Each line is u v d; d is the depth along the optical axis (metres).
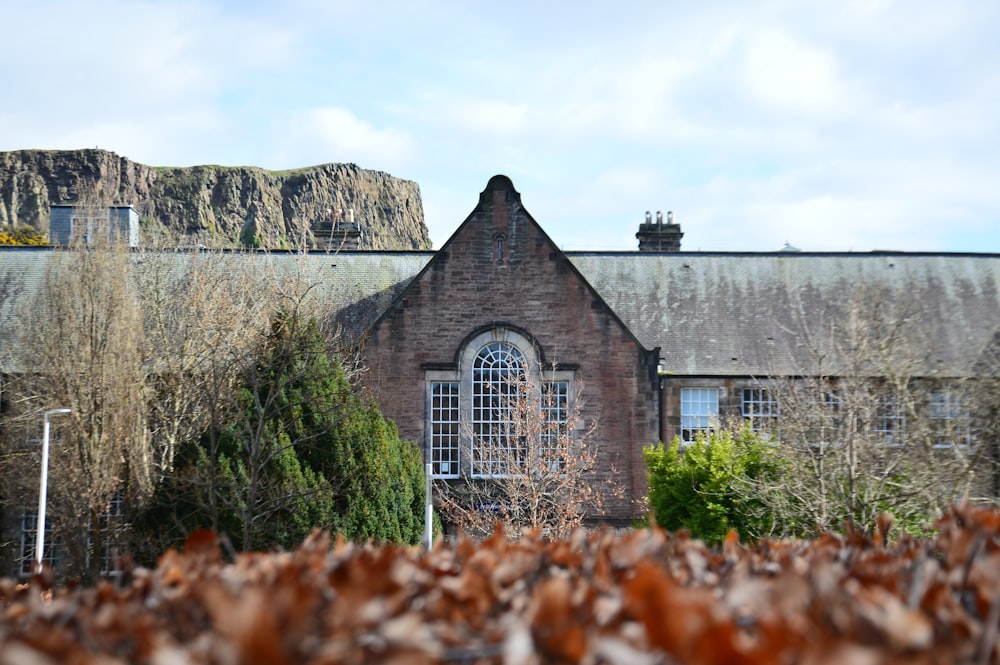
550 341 43.81
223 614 5.92
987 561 7.53
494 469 42.41
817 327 47.78
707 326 47.75
